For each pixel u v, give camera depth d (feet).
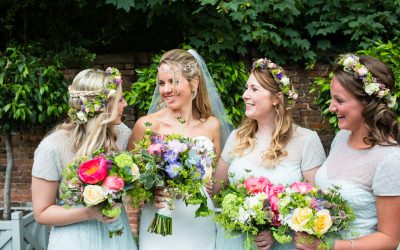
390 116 6.49
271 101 8.27
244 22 15.40
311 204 6.21
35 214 7.30
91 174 6.41
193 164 6.95
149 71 14.66
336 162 7.09
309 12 16.37
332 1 16.42
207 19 15.40
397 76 13.19
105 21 18.66
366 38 15.62
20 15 18.30
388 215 6.23
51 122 14.57
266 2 15.46
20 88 12.79
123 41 19.10
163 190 7.28
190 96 9.70
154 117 9.73
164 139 7.38
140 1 15.35
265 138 8.51
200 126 9.91
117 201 6.75
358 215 6.61
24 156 16.43
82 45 18.31
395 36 16.15
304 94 16.48
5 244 12.17
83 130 7.44
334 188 6.73
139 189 6.99
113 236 7.42
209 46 15.21
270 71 8.23
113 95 7.34
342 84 6.48
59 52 16.81
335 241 6.18
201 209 7.43
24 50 15.38
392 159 6.23
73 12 18.31
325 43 16.43
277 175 8.02
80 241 7.34
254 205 6.48
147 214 8.29
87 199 6.33
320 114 16.40
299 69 16.51
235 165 8.45
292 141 8.29
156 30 18.61
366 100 6.45
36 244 13.19
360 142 6.82
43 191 7.27
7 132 13.78
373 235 6.27
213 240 8.57
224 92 14.58
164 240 8.13
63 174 6.75
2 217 14.46
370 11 16.26
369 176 6.52
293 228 6.10
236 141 8.75
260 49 15.85
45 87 13.15
